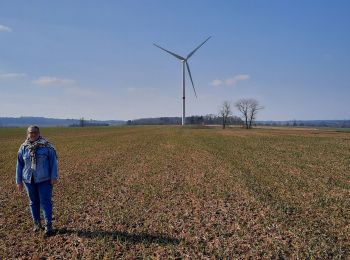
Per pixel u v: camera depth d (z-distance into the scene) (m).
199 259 7.29
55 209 11.23
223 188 14.38
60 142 46.22
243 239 8.33
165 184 15.45
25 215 10.65
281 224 9.35
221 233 8.76
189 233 8.78
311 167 21.00
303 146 38.22
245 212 10.70
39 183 8.77
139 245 8.04
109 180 16.59
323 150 33.03
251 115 134.25
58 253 7.68
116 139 52.66
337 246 7.78
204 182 15.84
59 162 23.91
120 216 10.30
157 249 7.81
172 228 9.18
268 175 17.78
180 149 34.16
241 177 17.00
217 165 21.78
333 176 17.61
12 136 62.19
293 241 8.12
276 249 7.64
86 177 17.52
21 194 13.73
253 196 12.79
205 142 44.88
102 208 11.34
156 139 52.25
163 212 10.77
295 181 16.02
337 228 9.07
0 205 11.93
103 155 28.64
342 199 12.36
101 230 9.11
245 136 62.44
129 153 30.28
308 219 9.87
